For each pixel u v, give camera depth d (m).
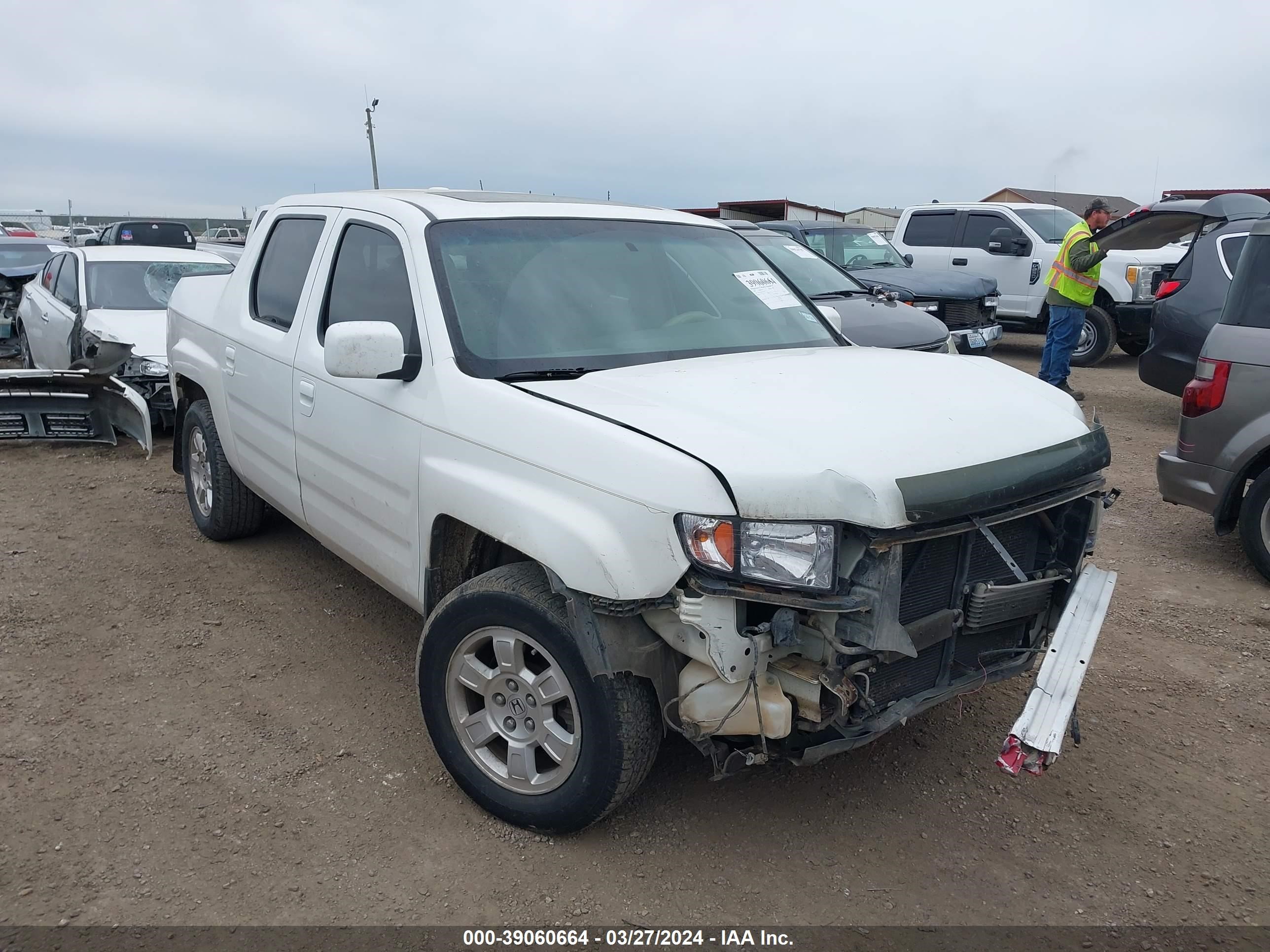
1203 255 8.47
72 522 6.00
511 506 2.87
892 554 2.54
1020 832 3.18
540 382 3.14
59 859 2.91
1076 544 3.18
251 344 4.53
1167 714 3.97
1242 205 8.72
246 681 4.05
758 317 4.02
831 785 3.40
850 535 2.53
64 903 2.73
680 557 2.53
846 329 7.83
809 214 24.80
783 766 3.49
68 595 4.87
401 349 3.23
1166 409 10.28
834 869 2.96
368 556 3.75
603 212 4.13
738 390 3.00
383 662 4.25
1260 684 4.23
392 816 3.17
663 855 3.00
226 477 5.27
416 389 3.34
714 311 3.92
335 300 4.00
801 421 2.73
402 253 3.64
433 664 3.19
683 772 3.44
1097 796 3.39
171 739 3.59
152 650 4.30
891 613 2.54
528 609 2.86
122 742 3.56
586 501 2.70
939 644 2.97
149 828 3.06
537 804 2.99
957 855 3.05
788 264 9.09
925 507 2.51
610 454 2.67
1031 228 13.37
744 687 2.64
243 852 2.97
